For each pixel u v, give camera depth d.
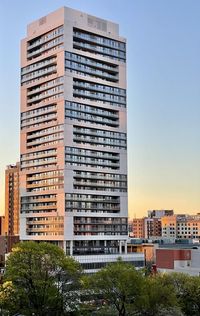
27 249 112.12
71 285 114.31
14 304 108.56
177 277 139.00
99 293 119.75
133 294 119.31
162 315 131.12
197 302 135.00
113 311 125.00
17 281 110.44
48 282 110.50
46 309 110.75
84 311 115.50
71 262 115.06
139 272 126.00
